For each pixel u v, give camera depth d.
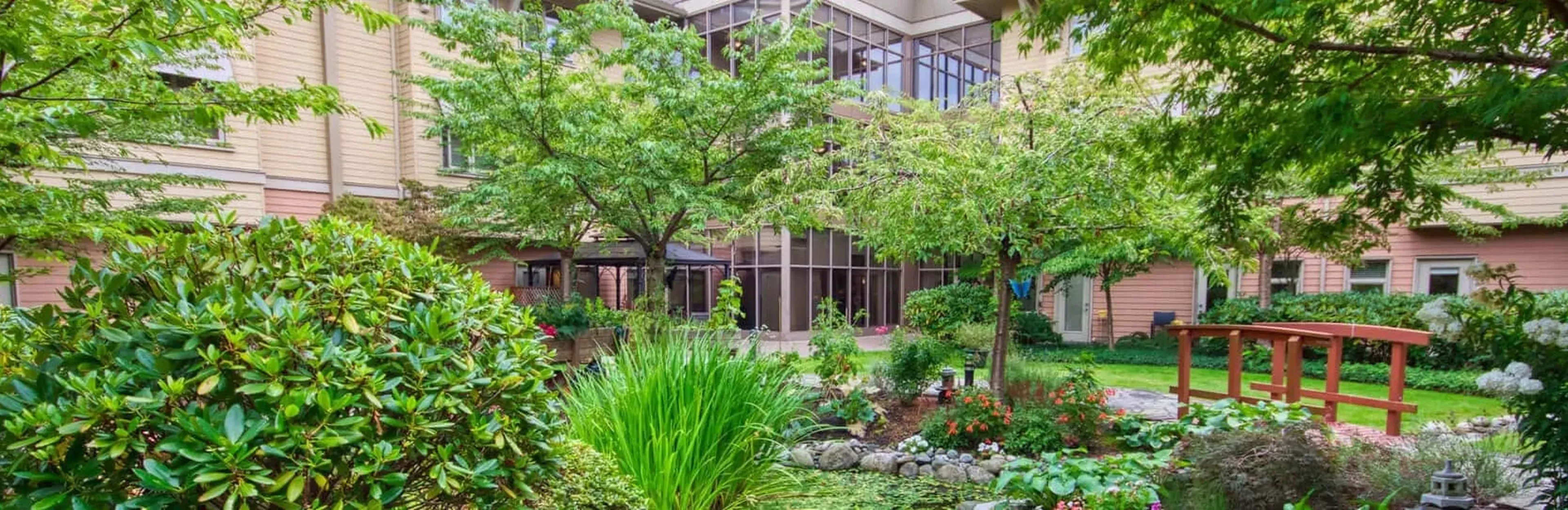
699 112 7.75
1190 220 5.05
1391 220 3.27
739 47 13.51
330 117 11.25
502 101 7.51
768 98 7.79
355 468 1.48
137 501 1.30
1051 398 5.37
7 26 2.19
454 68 7.73
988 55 15.78
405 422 1.56
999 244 5.64
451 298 1.95
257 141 10.33
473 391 1.72
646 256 8.75
